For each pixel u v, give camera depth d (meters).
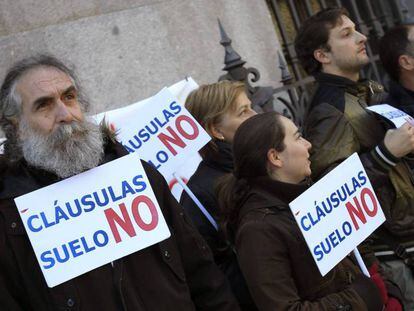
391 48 3.45
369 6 6.46
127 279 2.20
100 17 5.01
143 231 2.24
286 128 2.53
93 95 4.89
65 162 2.21
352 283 2.46
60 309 2.13
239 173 2.55
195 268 2.42
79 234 2.19
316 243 2.36
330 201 2.46
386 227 3.02
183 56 5.29
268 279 2.31
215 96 3.04
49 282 2.12
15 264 2.16
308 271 2.41
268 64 5.75
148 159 3.08
